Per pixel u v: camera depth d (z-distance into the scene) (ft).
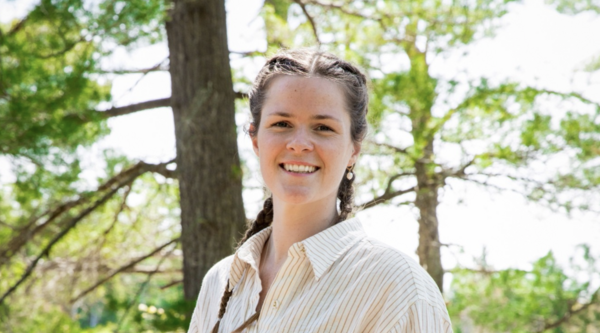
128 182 21.17
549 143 21.79
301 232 5.40
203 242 19.74
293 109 5.16
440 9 23.04
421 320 4.72
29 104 16.56
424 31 22.65
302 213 5.37
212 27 20.71
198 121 20.17
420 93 20.97
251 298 5.43
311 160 5.16
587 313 29.76
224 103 20.57
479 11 22.35
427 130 21.77
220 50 20.75
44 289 24.57
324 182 5.19
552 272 28.91
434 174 22.77
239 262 5.72
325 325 4.86
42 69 16.99
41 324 22.70
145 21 17.29
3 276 23.38
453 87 21.85
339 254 5.11
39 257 21.34
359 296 4.89
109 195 21.21
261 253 5.77
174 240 21.31
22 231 22.65
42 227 22.43
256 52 23.17
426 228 24.12
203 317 6.06
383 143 22.18
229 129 20.49
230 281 5.69
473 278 28.86
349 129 5.33
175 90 20.61
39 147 17.07
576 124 21.75
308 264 5.10
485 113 22.38
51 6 16.79
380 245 5.11
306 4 25.18
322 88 5.20
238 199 20.27
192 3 20.66
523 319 28.71
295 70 5.27
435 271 24.71
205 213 19.81
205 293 6.15
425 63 22.67
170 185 24.16
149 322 18.29
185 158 20.21
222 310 5.67
